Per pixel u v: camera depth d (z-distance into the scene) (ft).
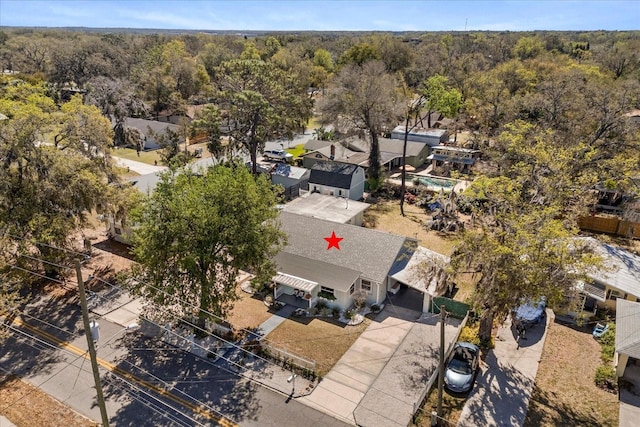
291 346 79.82
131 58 355.15
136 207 77.51
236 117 162.91
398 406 65.05
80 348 78.43
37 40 426.92
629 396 68.23
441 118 270.67
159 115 279.69
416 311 91.97
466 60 318.04
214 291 77.41
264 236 79.56
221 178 77.05
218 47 404.77
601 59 303.48
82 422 61.98
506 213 78.54
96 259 109.50
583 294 86.94
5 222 86.58
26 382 69.97
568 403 67.00
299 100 175.83
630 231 130.00
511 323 86.74
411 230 134.21
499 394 68.69
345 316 88.69
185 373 72.49
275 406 65.46
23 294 94.79
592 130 144.56
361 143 204.74
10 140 87.56
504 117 183.83
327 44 539.29
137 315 88.53
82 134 103.96
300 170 168.14
